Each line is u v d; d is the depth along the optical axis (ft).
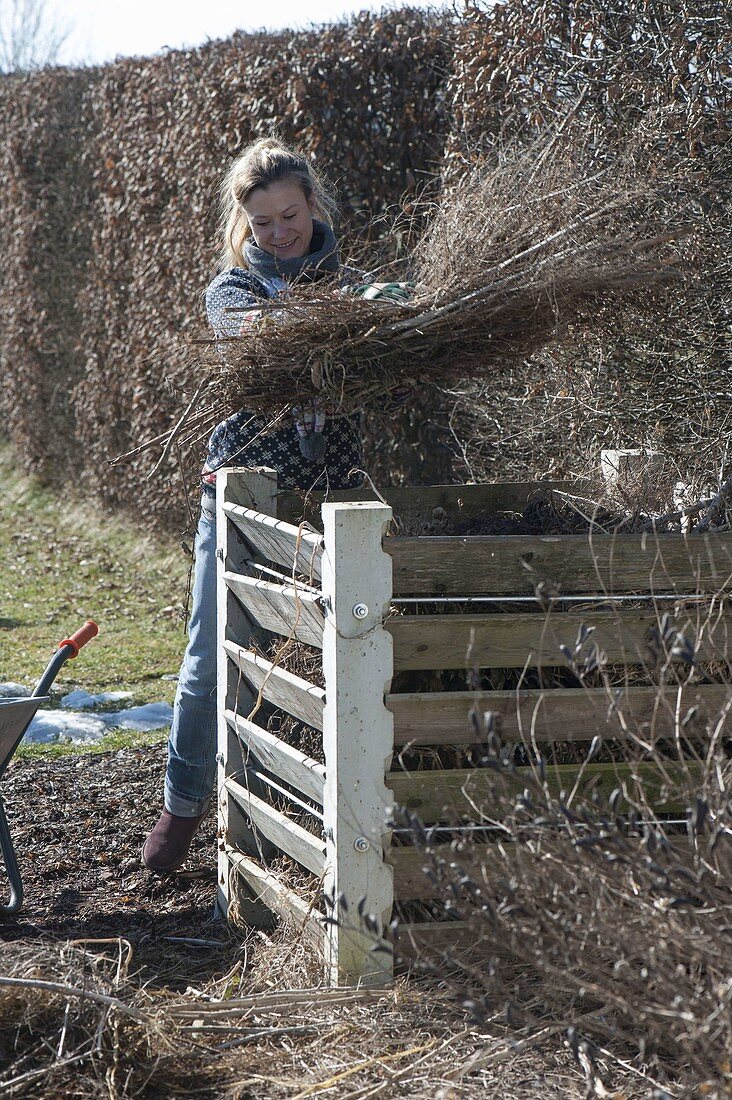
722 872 9.44
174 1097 10.29
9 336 52.39
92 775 20.76
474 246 13.46
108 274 43.24
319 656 12.71
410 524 14.39
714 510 13.00
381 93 30.19
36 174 48.85
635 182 15.01
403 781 11.61
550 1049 10.68
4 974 11.30
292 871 13.55
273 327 12.91
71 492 49.96
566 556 11.73
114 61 43.32
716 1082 8.45
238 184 14.55
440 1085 10.23
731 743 12.18
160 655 30.66
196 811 15.37
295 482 14.78
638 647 11.68
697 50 19.11
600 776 11.73
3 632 33.40
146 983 12.04
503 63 23.25
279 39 33.06
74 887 15.71
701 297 19.11
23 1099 10.09
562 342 14.52
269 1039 11.15
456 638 11.54
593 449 21.68
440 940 11.78
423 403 29.17
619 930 9.12
